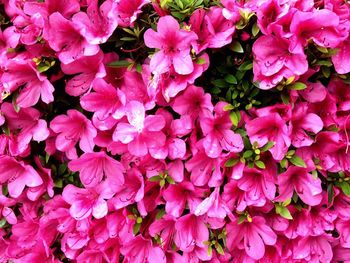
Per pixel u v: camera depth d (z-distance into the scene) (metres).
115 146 0.32
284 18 0.29
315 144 0.33
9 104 0.33
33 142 0.35
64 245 0.35
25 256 0.36
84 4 0.33
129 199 0.33
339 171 0.33
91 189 0.34
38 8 0.31
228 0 0.31
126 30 0.31
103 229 0.35
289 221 0.34
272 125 0.31
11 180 0.34
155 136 0.31
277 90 0.31
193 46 0.30
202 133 0.33
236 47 0.31
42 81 0.32
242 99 0.32
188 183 0.33
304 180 0.32
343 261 0.36
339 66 0.31
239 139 0.31
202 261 0.35
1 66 0.33
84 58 0.32
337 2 0.31
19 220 0.37
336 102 0.32
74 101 0.34
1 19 0.34
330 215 0.33
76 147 0.35
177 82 0.31
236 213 0.33
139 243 0.35
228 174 0.32
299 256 0.34
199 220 0.34
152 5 0.31
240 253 0.35
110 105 0.32
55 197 0.35
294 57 0.30
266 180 0.32
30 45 0.32
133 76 0.32
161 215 0.34
